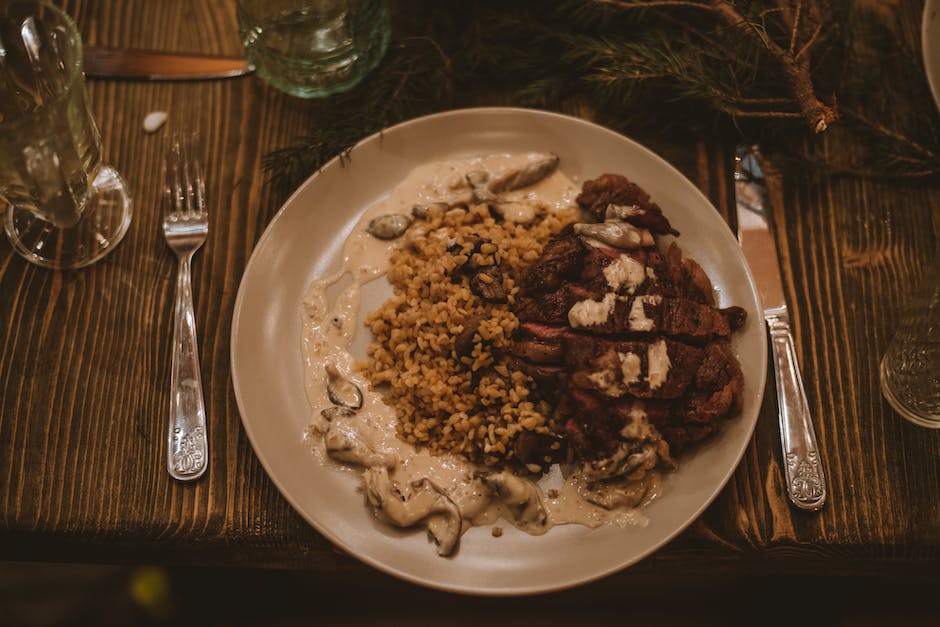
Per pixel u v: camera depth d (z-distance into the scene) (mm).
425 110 586
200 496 491
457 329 490
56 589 785
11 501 491
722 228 520
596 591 749
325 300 534
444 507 467
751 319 498
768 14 556
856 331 523
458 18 604
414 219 547
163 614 770
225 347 524
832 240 547
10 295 541
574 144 556
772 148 569
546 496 478
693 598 749
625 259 489
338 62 572
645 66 539
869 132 568
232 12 615
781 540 478
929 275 482
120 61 597
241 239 554
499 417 486
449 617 762
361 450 483
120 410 512
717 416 468
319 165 557
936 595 717
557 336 480
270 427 494
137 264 548
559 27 592
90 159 531
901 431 497
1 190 517
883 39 594
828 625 737
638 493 470
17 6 509
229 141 580
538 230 533
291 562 491
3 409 511
